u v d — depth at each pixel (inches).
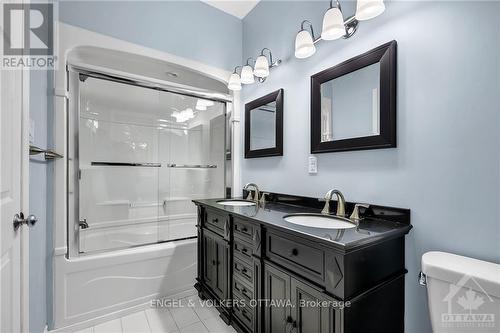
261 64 72.2
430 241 42.6
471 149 38.0
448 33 40.4
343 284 34.3
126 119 106.8
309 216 55.7
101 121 99.4
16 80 35.8
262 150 81.9
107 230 100.6
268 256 48.8
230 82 81.5
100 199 99.2
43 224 57.6
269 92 81.0
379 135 49.1
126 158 107.6
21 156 37.7
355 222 47.7
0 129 30.7
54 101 61.6
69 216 67.6
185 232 109.8
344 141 55.9
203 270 75.4
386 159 49.0
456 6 39.5
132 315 70.5
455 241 39.6
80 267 64.9
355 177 54.8
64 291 62.8
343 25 49.5
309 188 66.1
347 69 55.4
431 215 42.4
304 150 67.6
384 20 49.4
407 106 45.6
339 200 53.1
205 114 110.3
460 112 39.1
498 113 35.5
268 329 48.2
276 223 45.8
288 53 73.4
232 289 61.2
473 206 37.8
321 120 61.7
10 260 34.2
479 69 37.2
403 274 43.8
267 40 82.2
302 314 40.8
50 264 61.4
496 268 33.7
